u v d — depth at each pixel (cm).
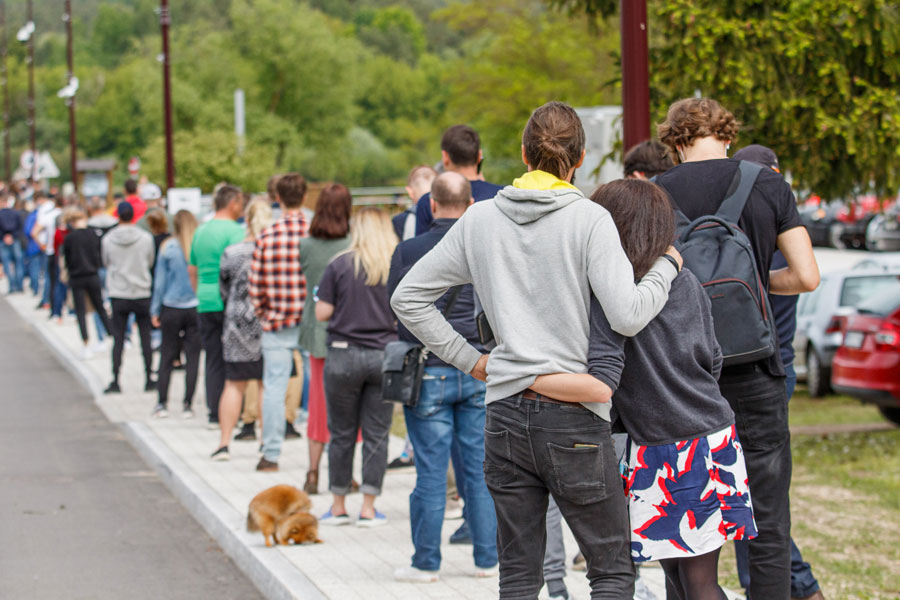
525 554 516
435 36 19750
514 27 4169
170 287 1589
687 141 617
